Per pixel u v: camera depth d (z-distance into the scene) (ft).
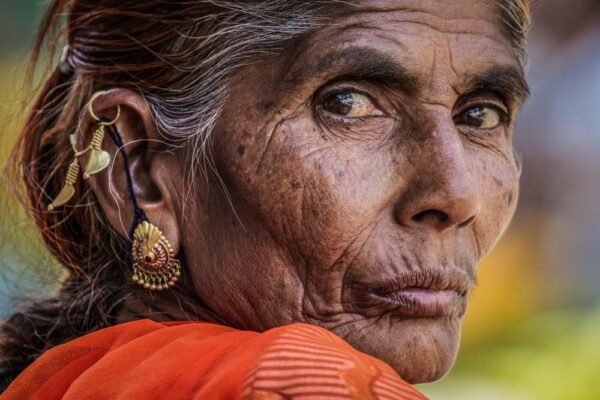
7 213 19.84
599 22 55.83
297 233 16.28
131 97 17.03
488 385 46.75
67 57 18.47
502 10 17.35
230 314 16.84
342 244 16.19
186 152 16.85
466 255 16.96
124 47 17.17
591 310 51.03
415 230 16.37
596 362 45.80
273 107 16.29
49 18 19.34
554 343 48.21
